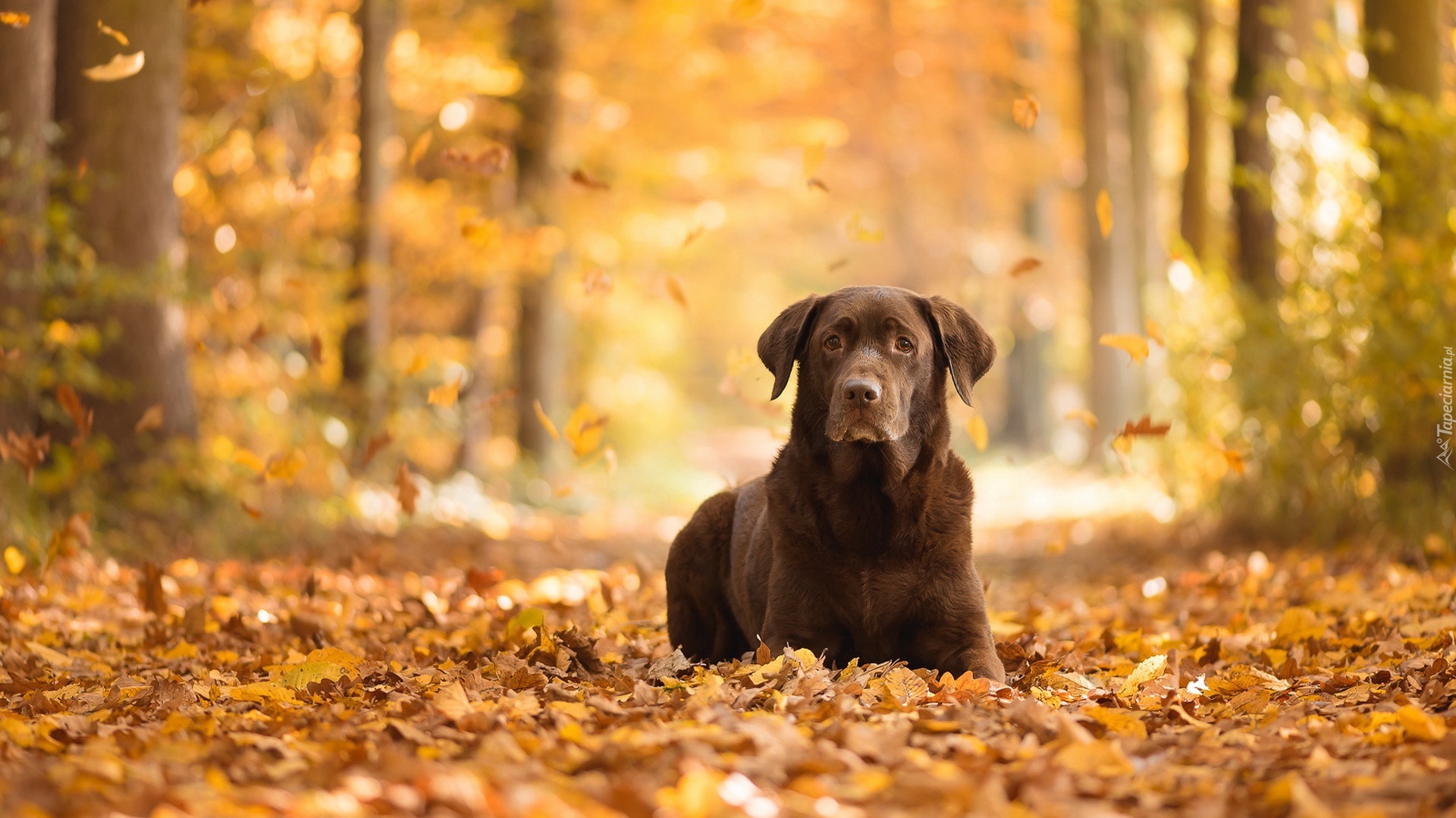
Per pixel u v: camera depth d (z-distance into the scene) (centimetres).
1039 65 2773
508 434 2259
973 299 2998
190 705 455
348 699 457
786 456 529
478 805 279
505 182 2031
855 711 401
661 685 516
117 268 1047
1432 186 988
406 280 1938
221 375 1345
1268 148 1319
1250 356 1139
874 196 3253
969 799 286
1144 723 412
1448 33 1089
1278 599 793
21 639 632
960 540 509
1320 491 1069
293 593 840
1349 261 1059
